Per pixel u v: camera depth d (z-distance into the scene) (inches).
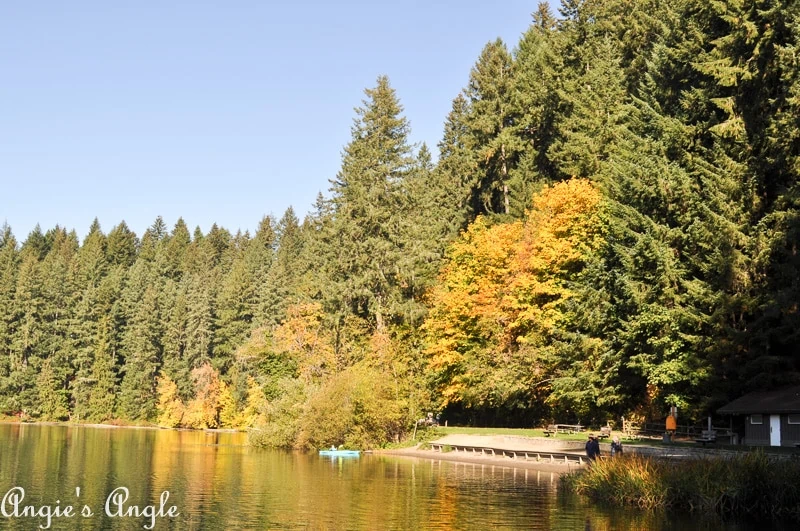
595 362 1828.2
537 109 2765.7
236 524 939.3
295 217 5836.6
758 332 1518.2
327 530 892.6
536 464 1670.8
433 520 952.9
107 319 4323.3
